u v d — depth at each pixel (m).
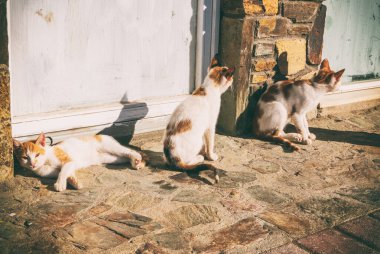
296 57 2.40
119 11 2.05
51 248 1.36
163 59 2.23
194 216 1.56
